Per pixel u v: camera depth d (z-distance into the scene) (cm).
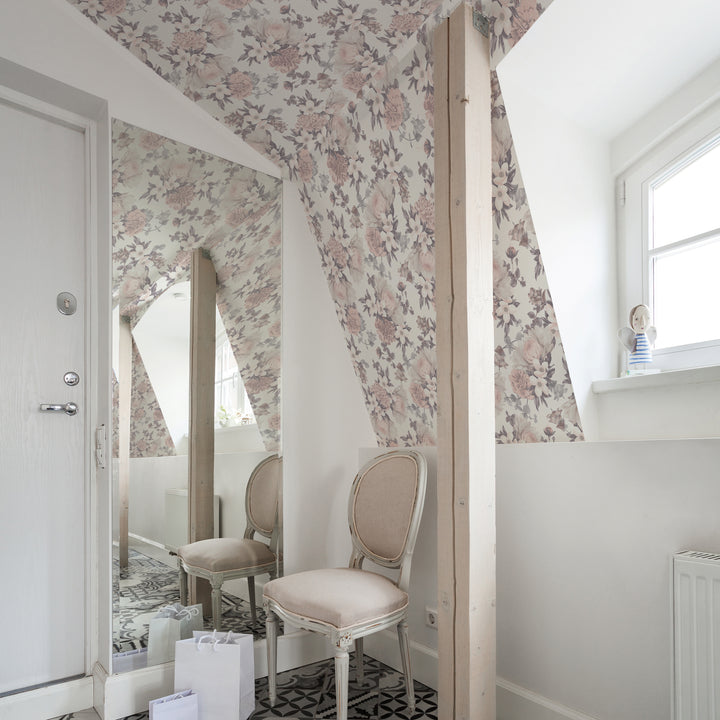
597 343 216
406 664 221
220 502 252
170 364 245
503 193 203
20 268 233
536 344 212
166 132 251
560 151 211
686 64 193
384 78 218
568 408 210
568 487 201
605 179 227
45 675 225
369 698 233
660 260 217
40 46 221
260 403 266
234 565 251
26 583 225
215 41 229
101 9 225
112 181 236
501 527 224
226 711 202
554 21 175
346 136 245
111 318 232
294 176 282
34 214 237
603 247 224
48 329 238
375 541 246
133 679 222
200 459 249
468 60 185
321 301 291
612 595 186
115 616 224
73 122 245
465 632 183
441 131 194
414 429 276
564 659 200
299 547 272
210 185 262
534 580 211
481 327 188
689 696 151
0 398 225
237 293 265
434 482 252
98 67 235
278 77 237
